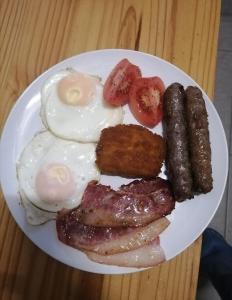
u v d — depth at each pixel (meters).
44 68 0.27
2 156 0.24
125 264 0.23
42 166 0.24
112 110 0.25
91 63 0.26
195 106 0.23
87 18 0.28
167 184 0.24
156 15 0.27
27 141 0.25
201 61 0.26
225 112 0.38
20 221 0.23
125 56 0.26
